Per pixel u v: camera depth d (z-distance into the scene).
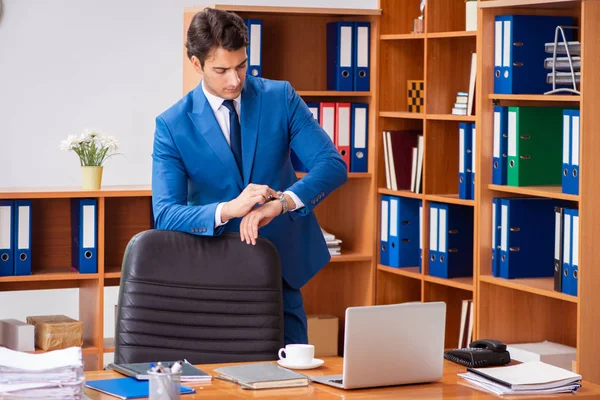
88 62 6.19
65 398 2.15
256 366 2.59
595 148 4.05
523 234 4.59
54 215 4.93
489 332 4.72
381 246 5.50
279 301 2.97
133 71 6.29
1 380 2.13
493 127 4.64
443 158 5.16
